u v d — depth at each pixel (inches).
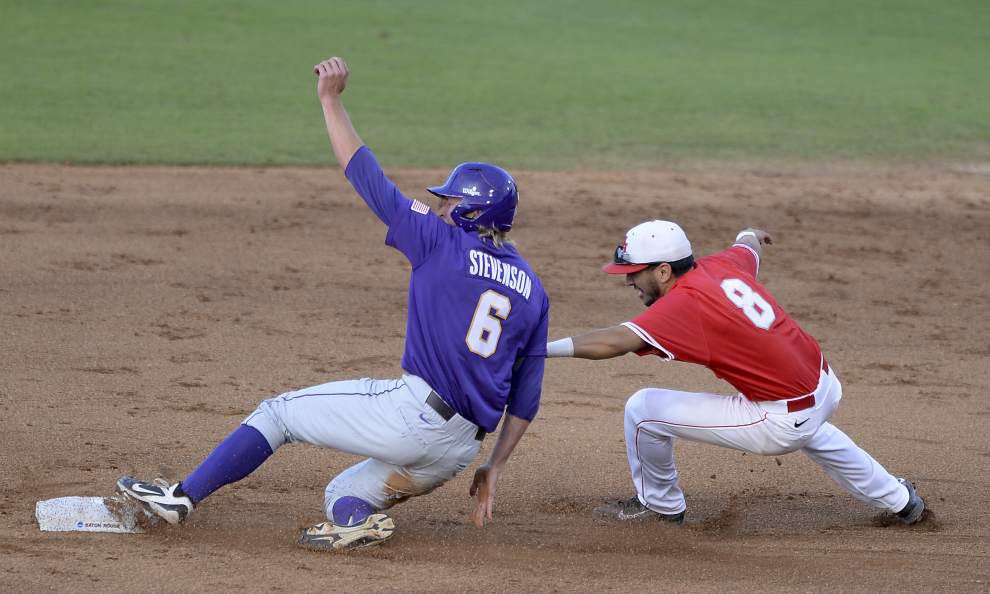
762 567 682.2
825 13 4569.4
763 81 3265.3
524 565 670.5
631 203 1931.6
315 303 1327.5
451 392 629.9
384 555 674.8
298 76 2957.7
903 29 4288.9
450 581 631.8
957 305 1451.8
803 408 704.4
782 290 1487.5
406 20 3976.4
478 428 647.8
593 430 967.0
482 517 666.8
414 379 635.5
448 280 625.0
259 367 1090.1
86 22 3474.4
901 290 1510.8
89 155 2050.9
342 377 1074.7
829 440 744.3
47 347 1104.8
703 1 4729.3
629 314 1349.7
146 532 692.1
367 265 1510.8
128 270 1407.5
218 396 1000.2
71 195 1776.6
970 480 871.7
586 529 747.4
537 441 933.8
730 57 3651.6
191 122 2390.5
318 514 748.0
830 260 1646.2
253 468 677.9
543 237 1697.8
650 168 2218.3
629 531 744.3
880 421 1016.2
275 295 1349.7
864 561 695.7
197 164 2046.0
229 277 1411.2
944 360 1223.5
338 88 652.1
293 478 821.2
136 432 896.9
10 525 690.8
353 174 633.0
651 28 4136.3
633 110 2795.3
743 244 799.1
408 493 679.1
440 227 632.4
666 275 708.0
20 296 1268.5
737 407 717.3
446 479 668.1
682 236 709.9
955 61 3722.9
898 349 1261.1
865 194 2091.5
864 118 2827.3
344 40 3533.5
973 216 1958.7
